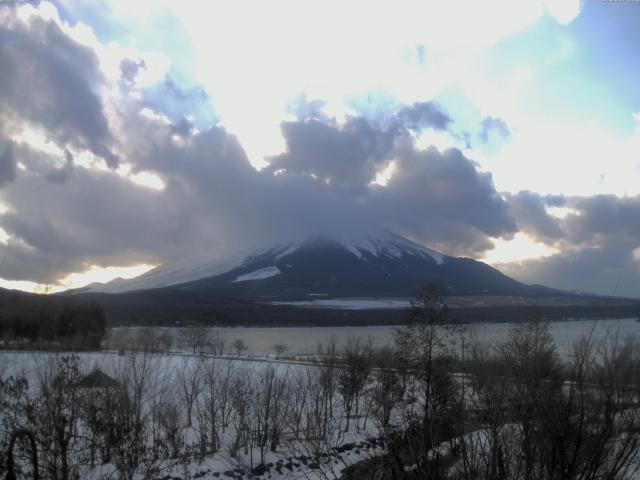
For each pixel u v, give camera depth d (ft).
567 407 23.15
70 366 107.04
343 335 455.22
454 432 28.27
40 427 69.21
